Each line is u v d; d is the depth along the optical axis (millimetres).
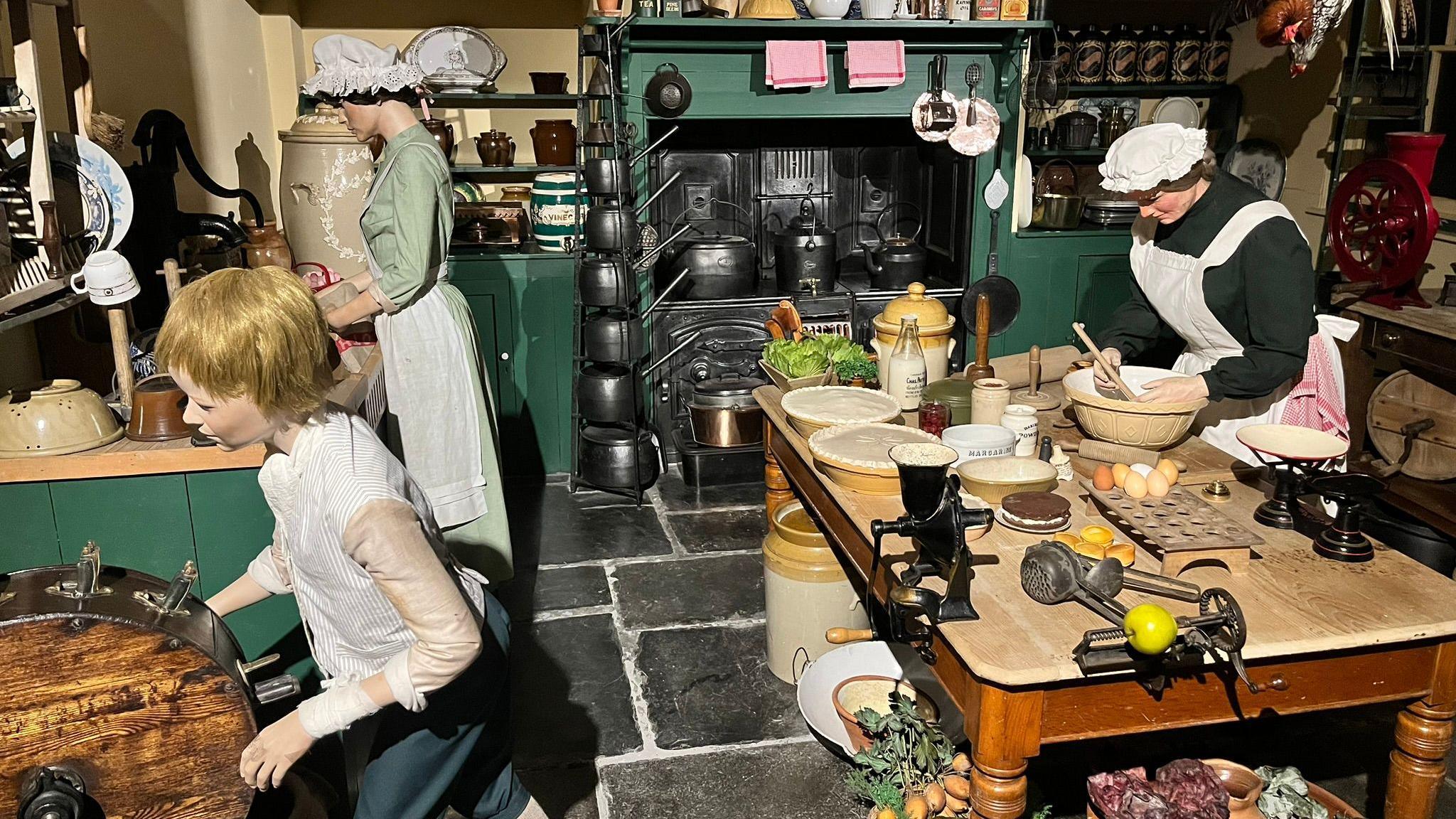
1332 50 4422
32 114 2312
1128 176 2404
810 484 2611
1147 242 2730
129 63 3500
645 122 4242
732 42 4164
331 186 3389
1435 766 1802
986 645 1642
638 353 4223
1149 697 1683
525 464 4590
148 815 1465
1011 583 1842
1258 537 1854
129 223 2611
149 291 3006
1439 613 1707
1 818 1428
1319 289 4074
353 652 1603
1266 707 1716
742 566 3684
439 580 1449
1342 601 1745
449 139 4410
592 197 4227
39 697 1389
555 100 4539
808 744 2637
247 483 2283
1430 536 3275
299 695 2410
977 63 4406
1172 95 5152
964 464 2189
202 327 1354
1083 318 4773
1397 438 3578
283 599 2361
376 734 1655
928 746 2283
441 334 2941
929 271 4996
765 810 2393
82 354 2879
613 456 4230
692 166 4746
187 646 1432
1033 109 4484
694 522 4082
